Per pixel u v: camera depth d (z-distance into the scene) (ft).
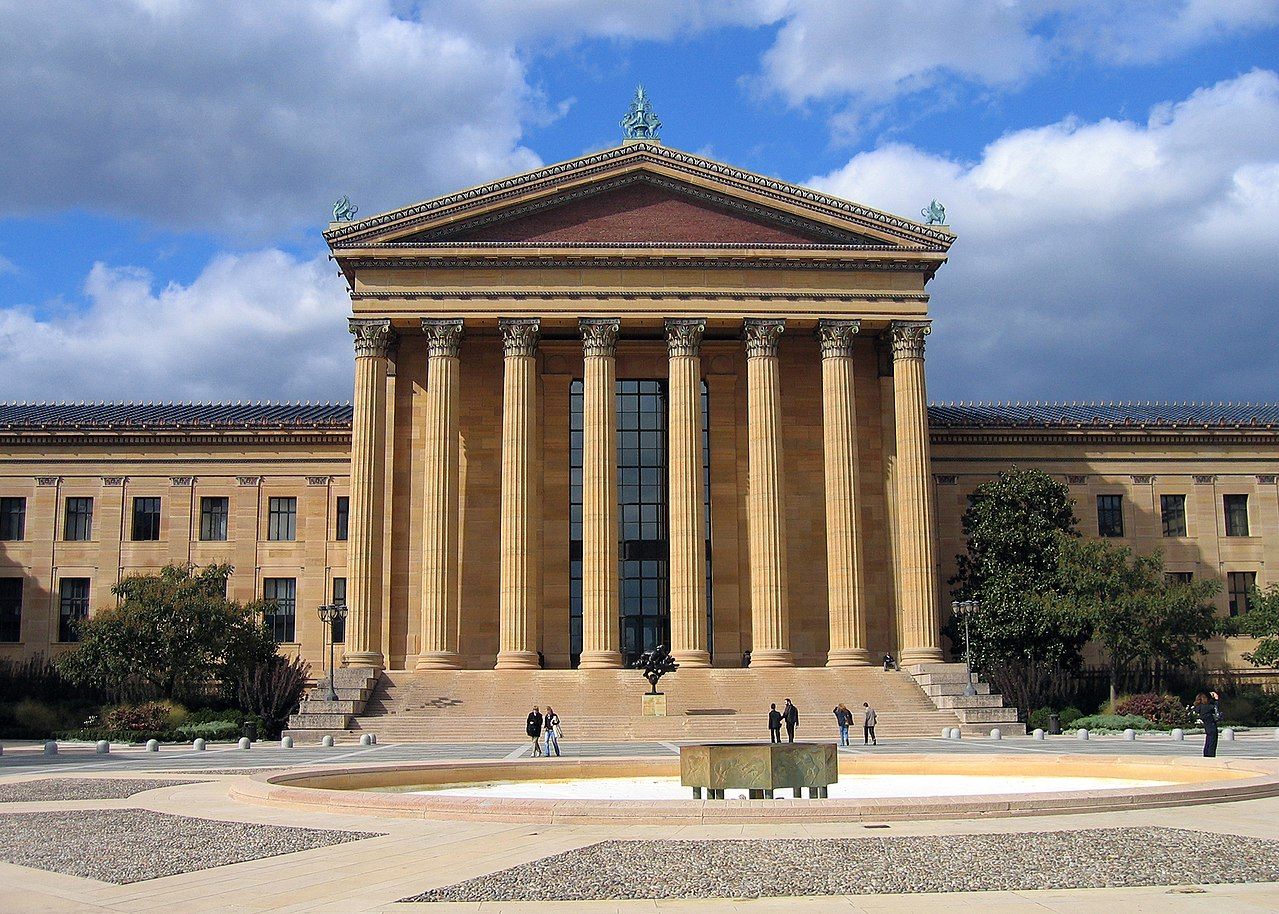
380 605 213.05
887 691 194.80
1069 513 225.97
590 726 178.50
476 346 236.02
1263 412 279.49
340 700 184.03
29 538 247.70
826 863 51.88
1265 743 159.22
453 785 95.81
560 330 229.86
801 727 179.11
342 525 247.09
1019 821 64.03
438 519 211.82
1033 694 198.49
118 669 199.00
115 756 149.89
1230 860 52.31
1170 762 94.94
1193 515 249.96
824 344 221.25
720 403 238.48
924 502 215.92
